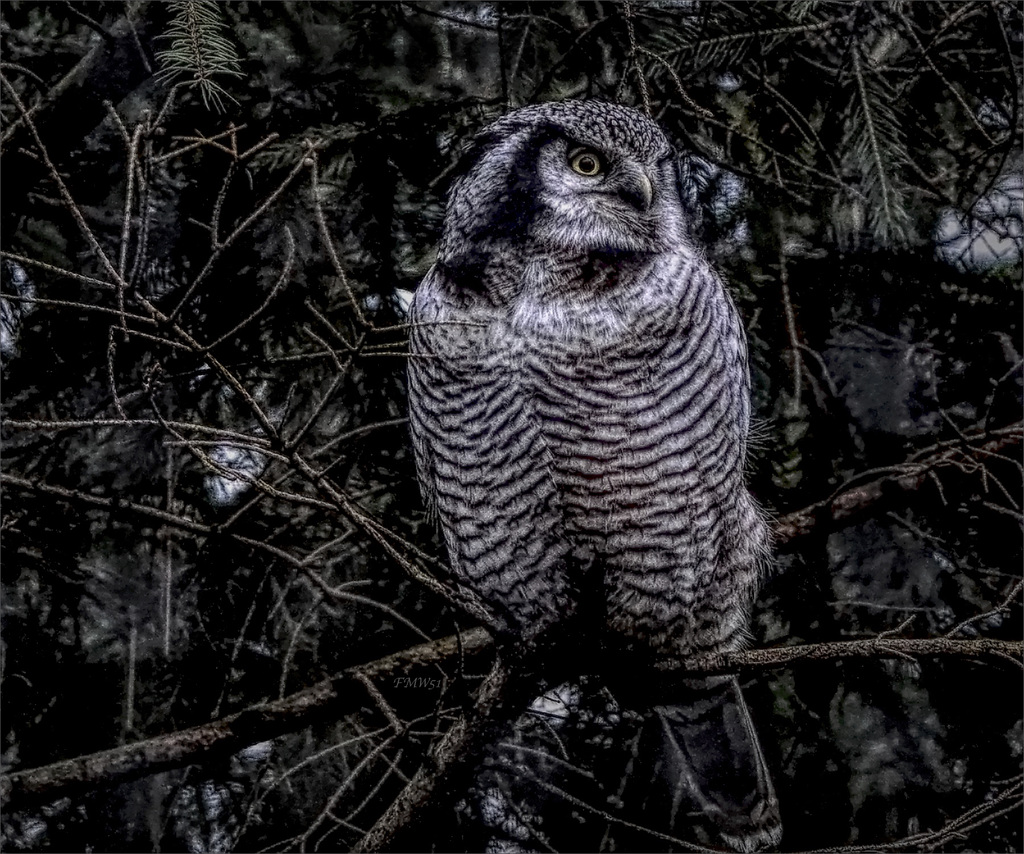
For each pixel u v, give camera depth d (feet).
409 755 12.83
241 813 15.11
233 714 14.64
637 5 15.51
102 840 14.85
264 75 15.49
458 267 14.89
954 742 15.98
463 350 14.51
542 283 14.49
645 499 14.51
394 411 16.28
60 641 15.05
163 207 15.19
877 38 15.55
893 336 16.71
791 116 14.99
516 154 15.10
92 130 15.28
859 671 16.22
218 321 15.29
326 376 15.67
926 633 16.40
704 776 15.78
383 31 15.89
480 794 14.92
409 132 15.92
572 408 14.26
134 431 14.87
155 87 15.08
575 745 15.60
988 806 12.16
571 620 15.39
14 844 14.92
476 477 14.84
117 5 15.42
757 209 16.12
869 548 16.76
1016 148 15.65
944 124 16.14
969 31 15.60
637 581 15.02
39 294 15.17
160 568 15.06
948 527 16.78
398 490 16.56
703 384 14.35
